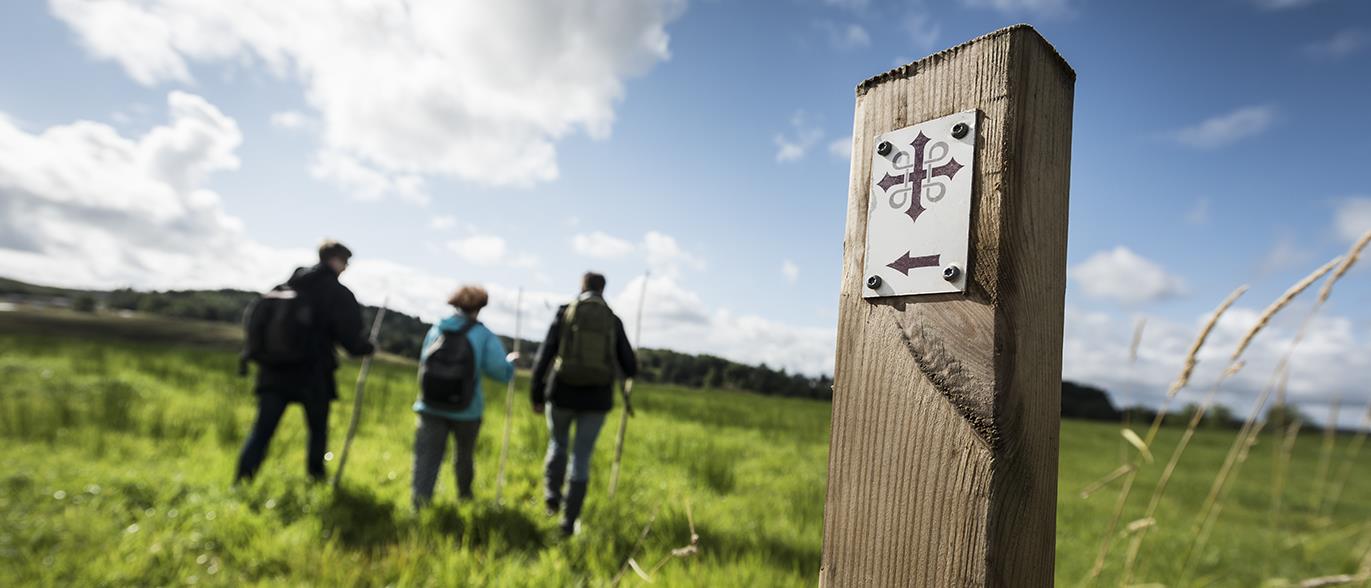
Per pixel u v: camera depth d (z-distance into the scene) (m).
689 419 11.71
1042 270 0.99
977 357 0.93
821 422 14.09
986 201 0.95
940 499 0.95
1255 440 1.76
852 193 1.15
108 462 4.68
